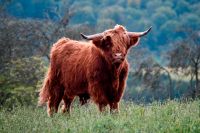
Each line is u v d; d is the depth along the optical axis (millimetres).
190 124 15430
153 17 168750
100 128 15844
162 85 63281
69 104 22453
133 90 63094
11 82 50250
